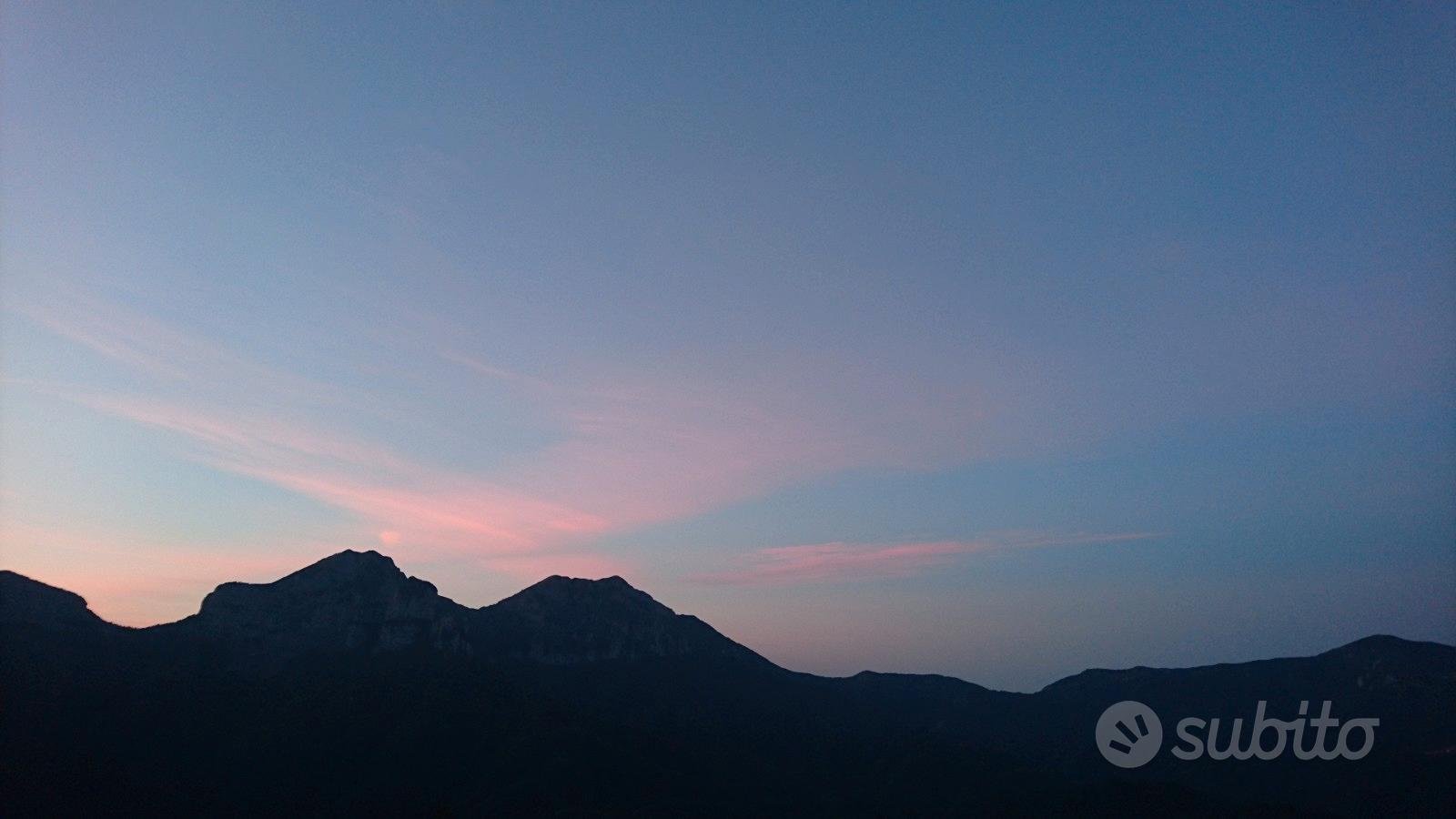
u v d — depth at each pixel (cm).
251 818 12581
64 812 11338
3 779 11500
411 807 13288
